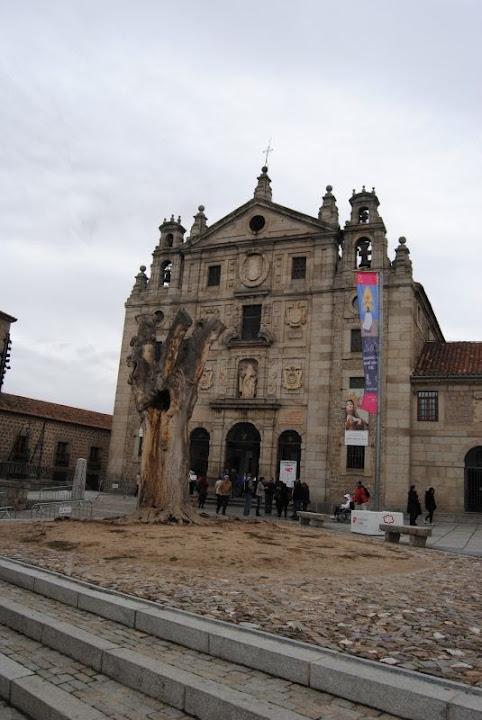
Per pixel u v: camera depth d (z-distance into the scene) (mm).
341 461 31547
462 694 5000
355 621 7363
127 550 12031
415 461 30594
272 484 29250
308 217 35656
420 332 34625
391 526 18188
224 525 17656
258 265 36594
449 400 30703
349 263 34188
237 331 36156
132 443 37812
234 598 8328
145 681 5875
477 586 10742
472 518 28609
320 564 11969
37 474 40406
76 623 7414
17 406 41500
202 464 35500
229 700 5184
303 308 34688
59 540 13086
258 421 34062
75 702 5559
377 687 5195
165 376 17984
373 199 34594
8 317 40625
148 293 40125
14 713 5727
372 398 23828
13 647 7055
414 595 9398
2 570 10039
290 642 6262
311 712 5059
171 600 8047
